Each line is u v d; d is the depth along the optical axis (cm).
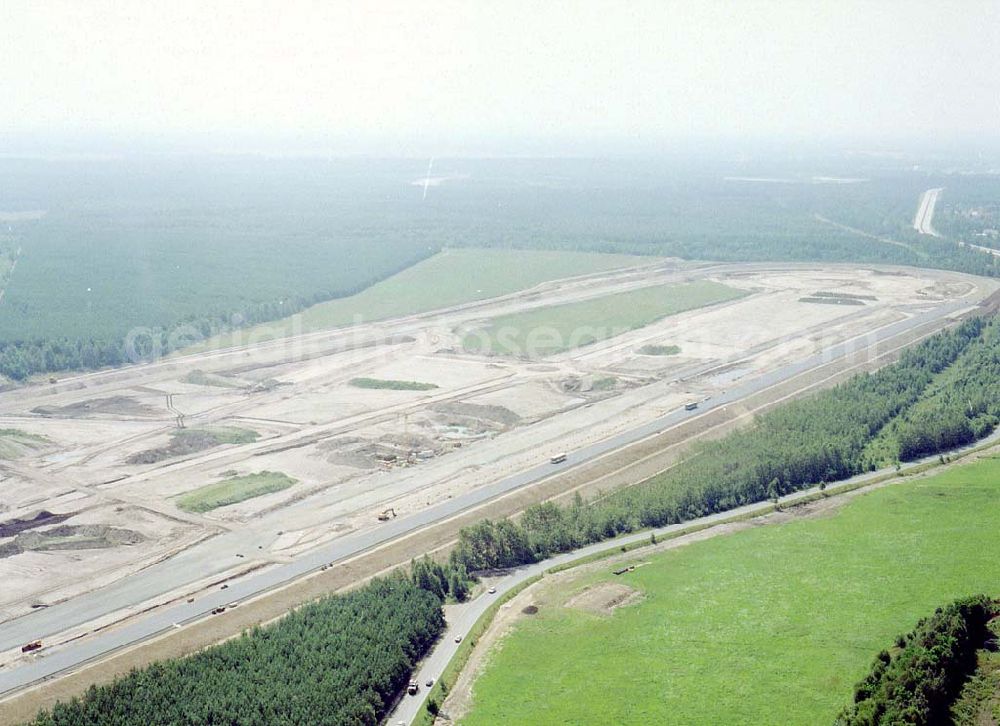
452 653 17188
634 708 15462
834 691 15612
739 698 15600
